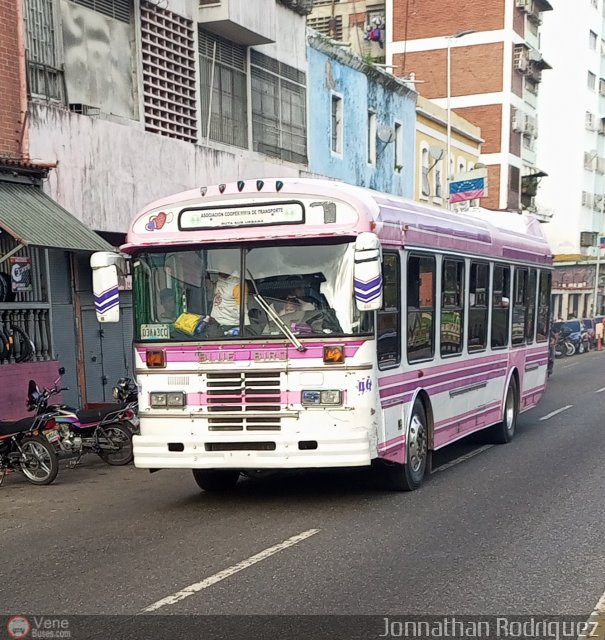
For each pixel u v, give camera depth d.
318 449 7.48
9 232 11.02
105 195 14.78
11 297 13.14
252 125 20.00
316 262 7.61
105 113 15.16
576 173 57.03
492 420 11.52
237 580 5.80
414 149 29.77
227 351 7.66
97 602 5.43
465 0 43.88
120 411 10.93
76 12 14.64
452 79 44.31
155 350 7.84
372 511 7.86
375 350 7.65
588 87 57.50
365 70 25.70
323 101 23.45
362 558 6.30
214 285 7.81
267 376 7.59
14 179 12.70
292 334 7.55
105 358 15.59
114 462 11.14
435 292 9.36
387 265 8.05
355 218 7.50
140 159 15.67
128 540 7.03
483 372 11.09
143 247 7.98
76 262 14.84
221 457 7.62
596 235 59.72
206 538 6.99
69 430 10.41
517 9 43.91
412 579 5.79
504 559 6.26
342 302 7.53
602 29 59.53
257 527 7.33
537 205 52.09
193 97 17.67
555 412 15.76
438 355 9.48
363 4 47.03
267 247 7.72
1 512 8.45
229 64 19.09
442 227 9.54
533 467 10.12
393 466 8.57
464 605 5.27
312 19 47.81
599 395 18.70
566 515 7.63
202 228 7.84
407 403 8.55
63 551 6.76
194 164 17.27
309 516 7.70
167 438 7.75
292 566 6.11
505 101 43.34
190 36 17.62
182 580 5.83
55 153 13.71
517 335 12.68
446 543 6.71
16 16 13.12
